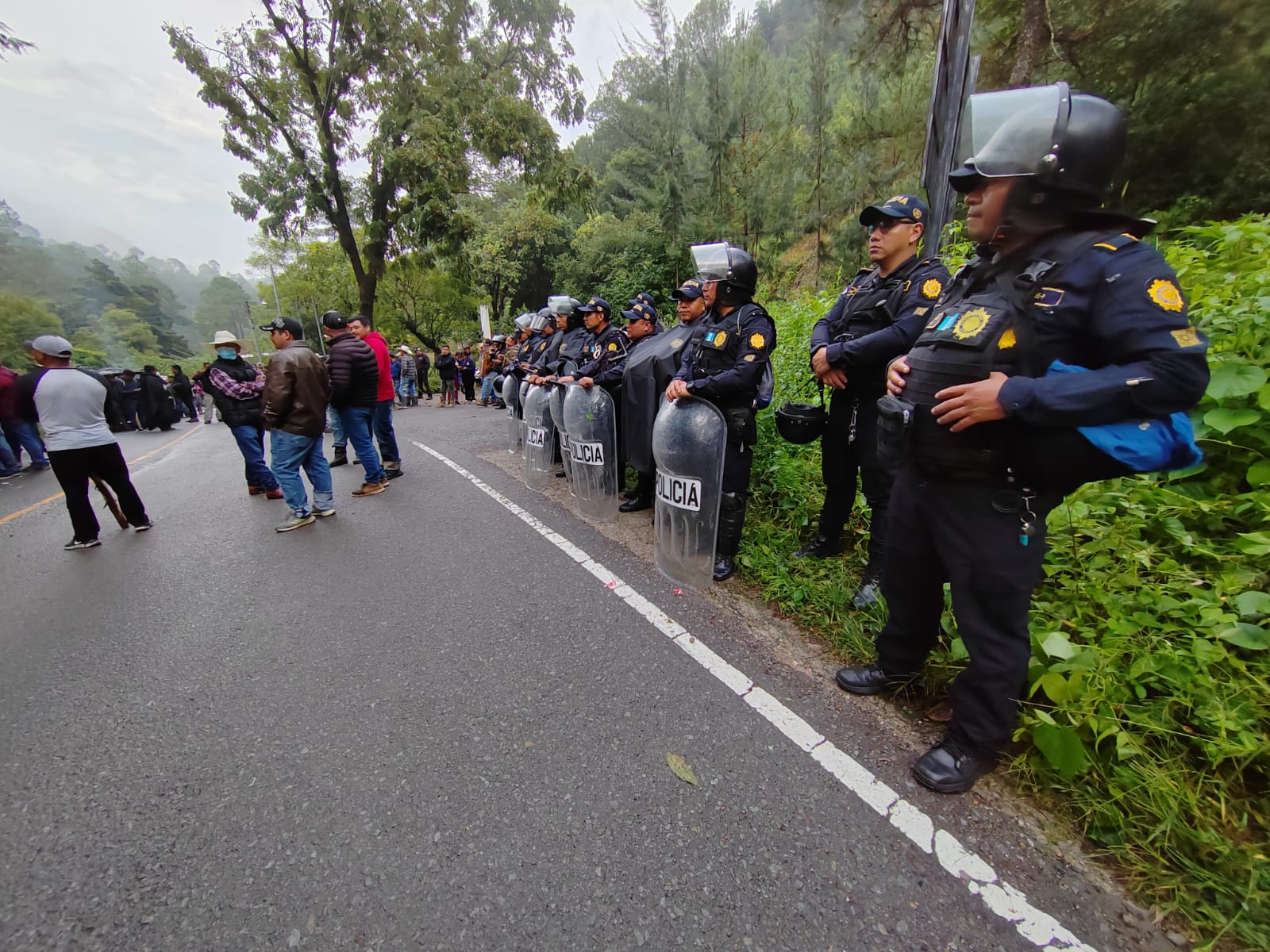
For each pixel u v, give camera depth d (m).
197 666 2.48
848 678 2.12
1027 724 1.66
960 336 1.45
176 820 1.66
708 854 1.49
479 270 24.47
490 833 1.58
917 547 1.75
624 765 1.80
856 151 10.28
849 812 1.59
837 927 1.29
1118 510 2.35
